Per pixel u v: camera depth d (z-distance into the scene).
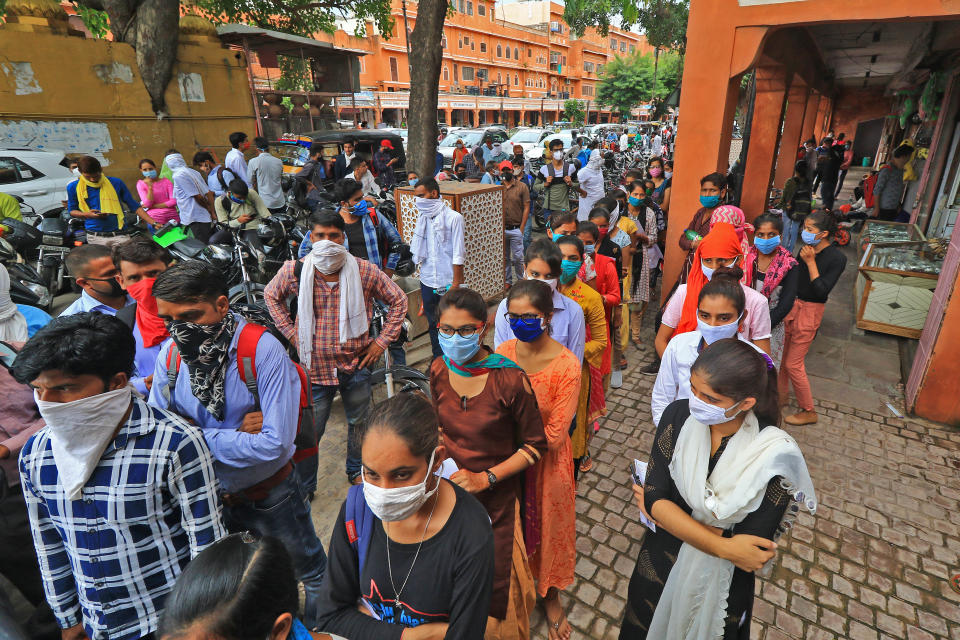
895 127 14.59
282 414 1.88
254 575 0.87
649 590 1.73
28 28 9.40
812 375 4.79
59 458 1.35
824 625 2.40
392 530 1.28
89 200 6.48
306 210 8.75
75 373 1.25
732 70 5.15
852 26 7.06
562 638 2.34
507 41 50.59
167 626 0.85
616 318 4.21
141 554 1.46
